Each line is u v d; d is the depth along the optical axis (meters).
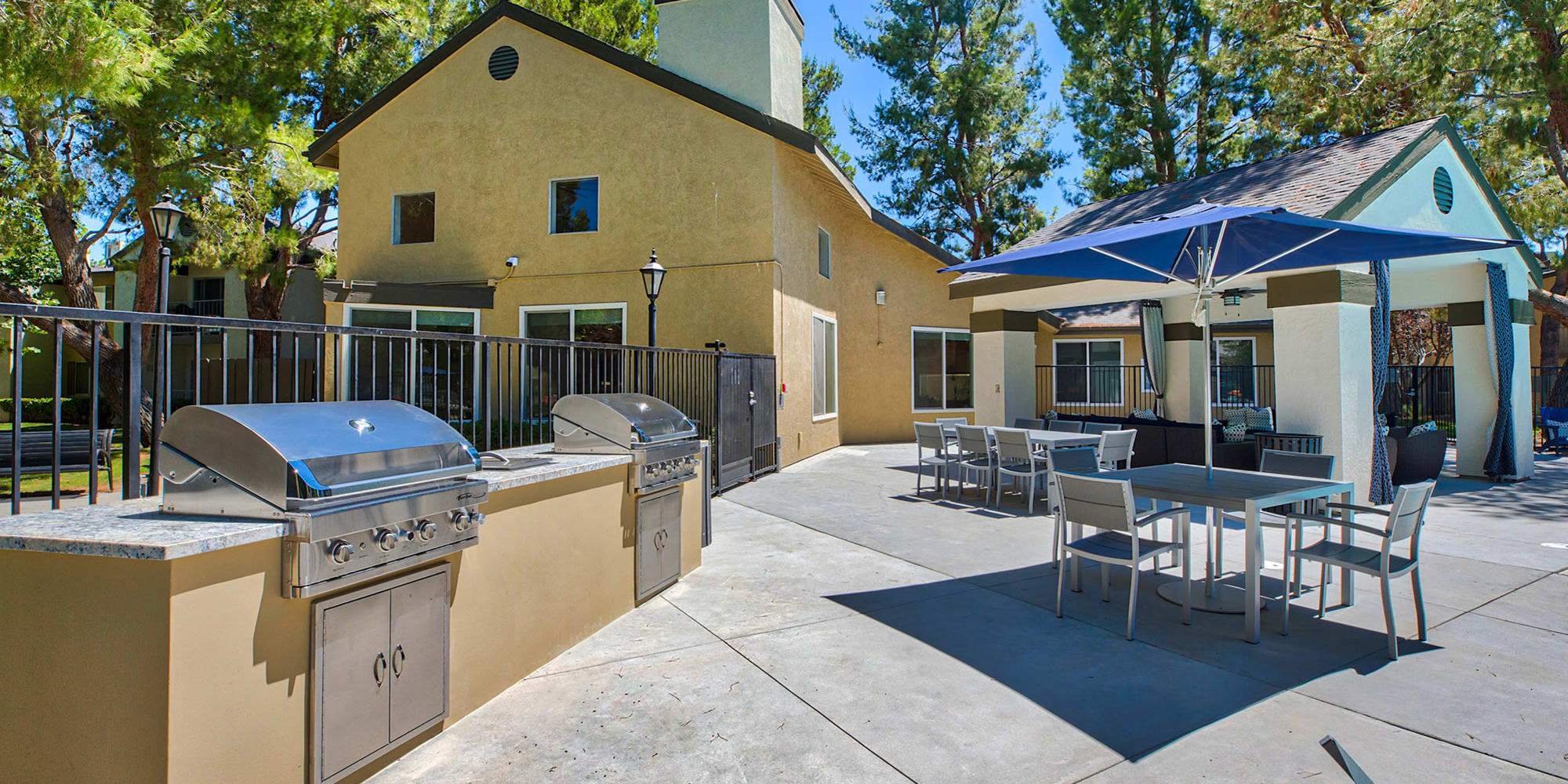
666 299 11.51
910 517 7.71
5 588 2.36
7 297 12.23
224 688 2.27
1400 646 4.11
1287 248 5.89
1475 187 9.73
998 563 5.92
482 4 17.58
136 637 2.17
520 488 3.70
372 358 3.76
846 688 3.60
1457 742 3.03
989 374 11.62
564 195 12.09
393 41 15.66
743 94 11.83
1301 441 7.73
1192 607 4.79
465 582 3.30
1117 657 3.96
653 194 11.59
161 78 8.34
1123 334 17.73
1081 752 2.97
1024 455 7.97
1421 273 10.82
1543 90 11.45
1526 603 4.84
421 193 12.52
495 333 12.17
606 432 4.70
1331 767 2.84
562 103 11.96
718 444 9.03
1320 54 14.34
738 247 11.21
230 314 19.14
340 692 2.63
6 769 2.36
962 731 3.16
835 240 14.83
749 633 4.34
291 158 11.64
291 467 2.40
